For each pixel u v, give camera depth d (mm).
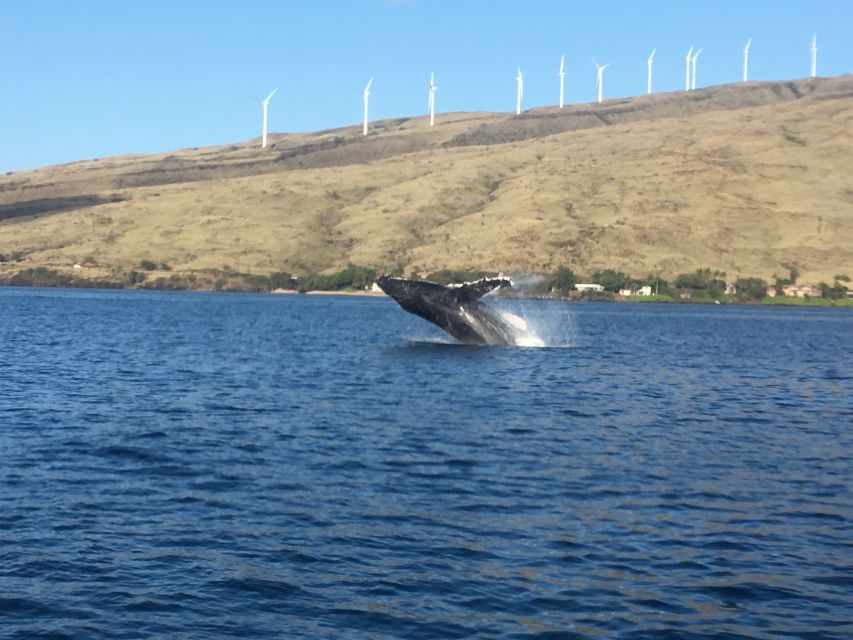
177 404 44344
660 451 34812
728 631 18578
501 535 23859
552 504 26750
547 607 19547
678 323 143250
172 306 166000
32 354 68812
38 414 40625
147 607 19359
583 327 124500
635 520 25312
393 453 33250
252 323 117500
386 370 59156
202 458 32062
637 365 68125
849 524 25266
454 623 18766
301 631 18375
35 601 19578
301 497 27156
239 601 19688
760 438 38156
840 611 19531
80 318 120000
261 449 33750
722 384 58000
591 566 21781
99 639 18031
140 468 30484
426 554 22406
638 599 19984
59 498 26703
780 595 20266
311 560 21938
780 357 80750
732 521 25375
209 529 24078
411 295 66062
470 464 31688
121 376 55438
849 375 65312
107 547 22656
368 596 19969
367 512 25688
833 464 32969
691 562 22125
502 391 50156
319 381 53750
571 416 42656
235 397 47031
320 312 155625
